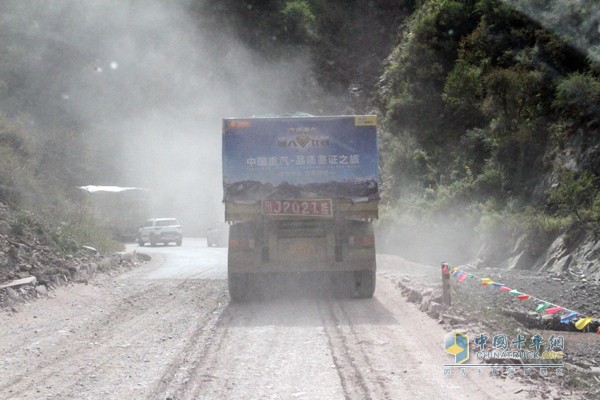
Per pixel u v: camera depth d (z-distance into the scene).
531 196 26.95
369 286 13.47
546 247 22.94
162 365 8.20
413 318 11.23
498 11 38.06
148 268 21.31
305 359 8.45
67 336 9.95
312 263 13.23
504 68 35.16
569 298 15.11
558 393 6.86
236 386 7.25
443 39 43.75
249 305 13.02
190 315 11.83
